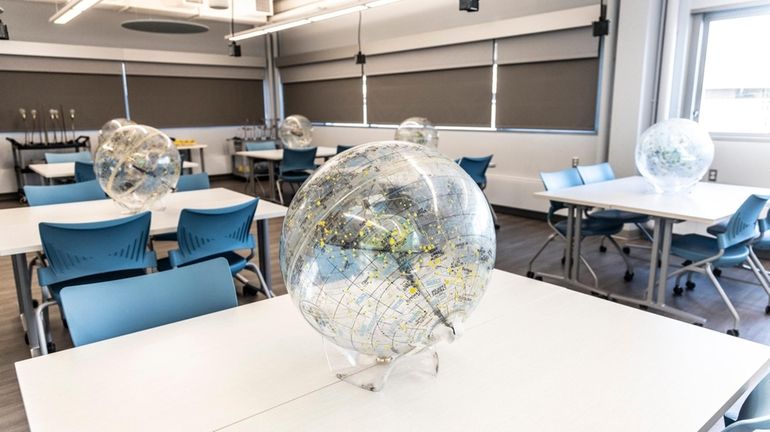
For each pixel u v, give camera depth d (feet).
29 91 24.08
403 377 3.74
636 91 15.44
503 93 19.81
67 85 25.03
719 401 3.41
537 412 3.29
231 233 8.69
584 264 12.68
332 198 3.51
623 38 15.49
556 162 18.58
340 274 3.29
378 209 3.37
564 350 4.14
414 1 22.41
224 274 5.49
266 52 31.42
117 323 4.85
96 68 25.58
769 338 9.16
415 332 3.39
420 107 23.25
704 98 15.53
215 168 30.30
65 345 9.05
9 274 13.28
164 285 5.17
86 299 4.73
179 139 26.91
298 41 29.84
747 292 11.44
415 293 3.25
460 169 3.86
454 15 20.86
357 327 3.35
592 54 16.75
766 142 14.19
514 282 5.78
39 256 9.45
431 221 3.36
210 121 29.76
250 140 29.76
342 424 3.21
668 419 3.22
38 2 23.39
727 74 14.96
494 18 19.43
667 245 9.75
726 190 11.28
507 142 20.04
